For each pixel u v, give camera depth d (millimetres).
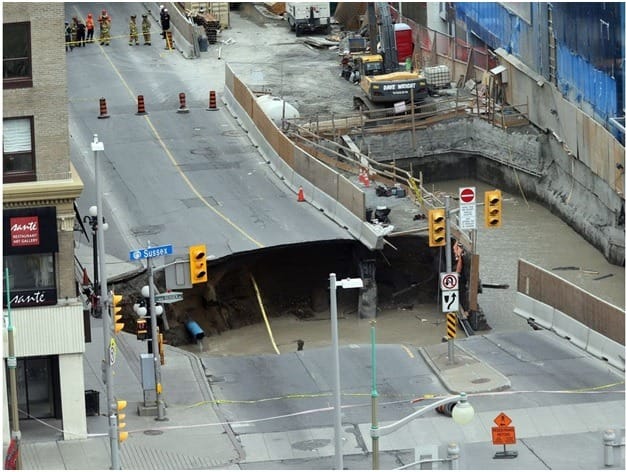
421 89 119812
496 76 121188
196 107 121500
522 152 115500
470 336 85625
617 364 78625
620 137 103375
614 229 101188
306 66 136500
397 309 93625
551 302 85250
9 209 67688
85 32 139500
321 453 68812
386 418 72500
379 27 128125
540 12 115812
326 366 80312
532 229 107812
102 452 67875
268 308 93062
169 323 88188
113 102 122500
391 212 97000
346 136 117125
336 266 94688
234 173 106812
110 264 90062
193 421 72375
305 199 101188
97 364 78812
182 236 94625
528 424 71500
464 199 78750
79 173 106750
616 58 103312
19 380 70188
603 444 67250
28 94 67562
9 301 64312
